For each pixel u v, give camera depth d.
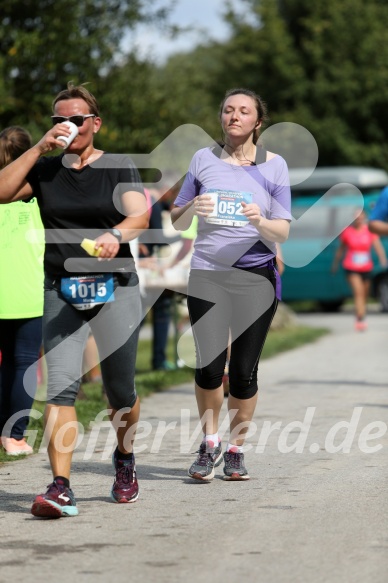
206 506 13.95
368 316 62.06
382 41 96.56
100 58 44.72
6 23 42.75
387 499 14.24
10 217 17.22
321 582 10.54
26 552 11.71
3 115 42.97
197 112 51.94
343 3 97.62
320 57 96.12
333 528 12.66
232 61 98.62
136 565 11.18
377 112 97.44
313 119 96.06
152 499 14.44
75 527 12.84
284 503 14.08
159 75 51.69
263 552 11.62
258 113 14.97
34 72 43.38
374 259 65.25
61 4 43.09
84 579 10.70
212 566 11.11
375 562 11.21
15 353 17.67
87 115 13.18
